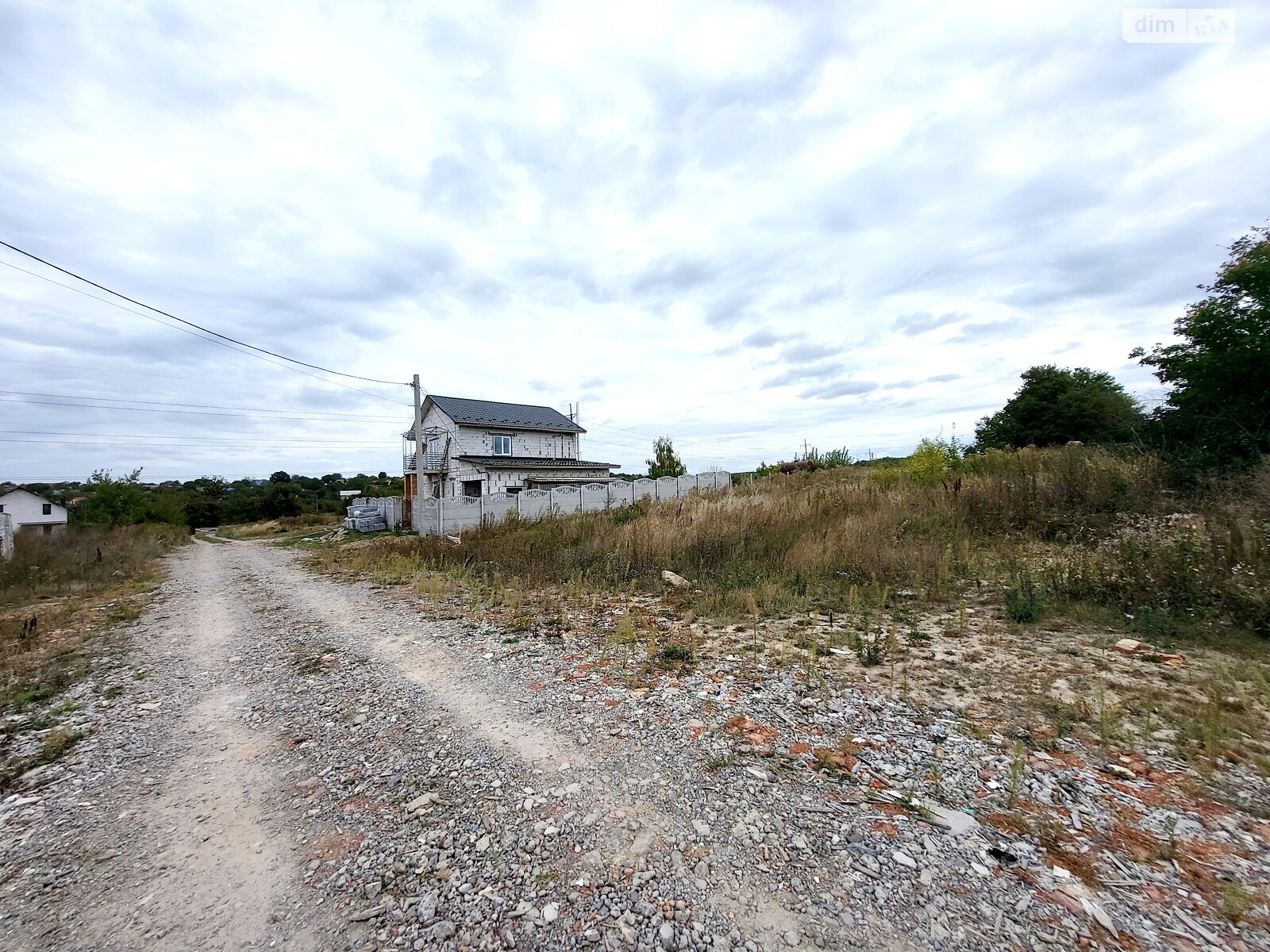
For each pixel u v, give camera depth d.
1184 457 9.08
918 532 9.08
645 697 4.22
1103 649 4.55
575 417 37.25
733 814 2.71
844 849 2.40
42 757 3.73
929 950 1.86
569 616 6.77
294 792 3.19
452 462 29.06
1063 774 2.87
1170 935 1.85
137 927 2.17
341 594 9.50
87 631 7.45
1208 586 5.06
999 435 21.19
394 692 4.64
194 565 16.42
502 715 4.07
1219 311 8.95
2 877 2.52
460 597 8.34
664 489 26.36
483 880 2.34
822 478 19.12
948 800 2.73
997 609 5.79
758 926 2.02
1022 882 2.14
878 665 4.53
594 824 2.69
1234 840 2.30
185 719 4.36
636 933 2.02
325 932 2.11
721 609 6.45
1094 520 7.88
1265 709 3.34
